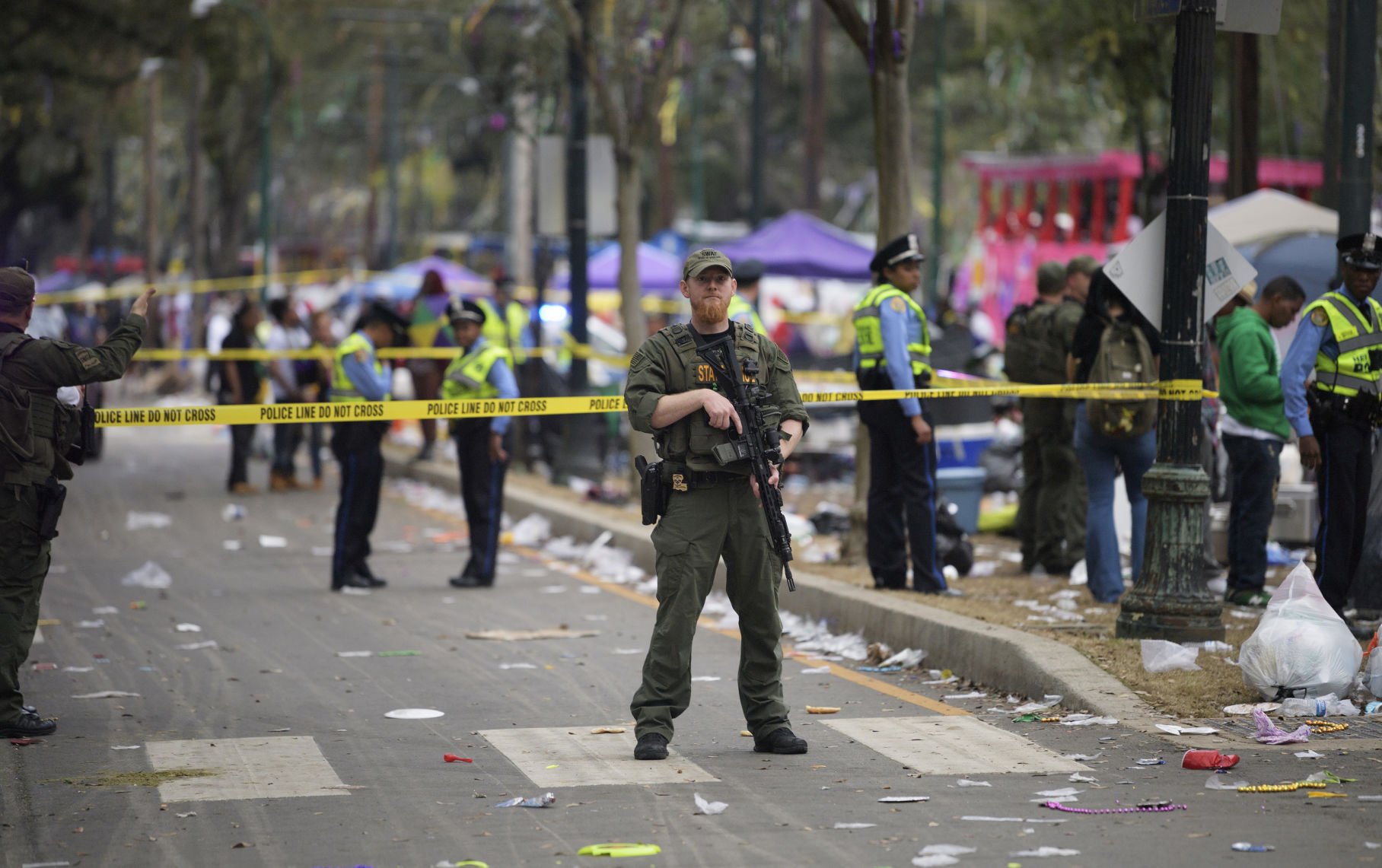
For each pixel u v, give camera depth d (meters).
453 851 15.30
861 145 159.88
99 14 87.75
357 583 34.06
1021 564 32.91
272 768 18.66
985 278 88.31
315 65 138.00
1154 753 18.81
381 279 105.12
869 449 30.94
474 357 34.00
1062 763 18.47
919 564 28.27
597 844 15.45
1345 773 17.81
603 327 75.81
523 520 44.00
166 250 174.12
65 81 95.00
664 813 16.56
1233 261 24.22
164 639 27.92
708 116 153.25
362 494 33.72
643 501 18.97
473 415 26.05
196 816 16.59
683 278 19.02
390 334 34.03
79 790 17.67
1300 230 39.69
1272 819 16.02
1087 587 28.88
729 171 159.12
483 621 29.94
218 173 119.12
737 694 23.19
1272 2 24.52
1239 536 28.08
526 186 90.19
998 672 23.09
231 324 53.53
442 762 18.92
